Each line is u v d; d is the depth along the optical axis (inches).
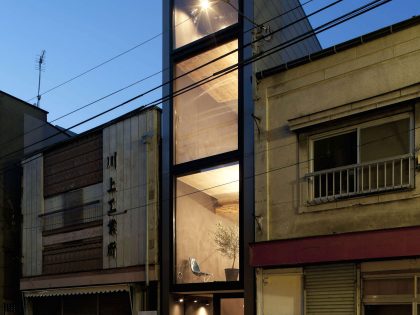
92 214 583.5
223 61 510.6
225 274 466.3
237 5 502.0
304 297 391.2
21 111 727.7
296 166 418.0
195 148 510.9
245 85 471.5
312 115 407.8
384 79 380.5
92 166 596.7
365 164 379.2
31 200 662.5
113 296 557.9
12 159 694.5
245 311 427.2
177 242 502.6
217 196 489.7
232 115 492.1
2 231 654.5
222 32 504.4
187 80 532.4
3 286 642.8
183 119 525.0
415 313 339.9
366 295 364.5
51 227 628.7
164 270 496.1
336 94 404.5
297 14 583.5
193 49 525.7
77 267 584.7
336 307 375.2
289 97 431.8
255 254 412.2
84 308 585.0
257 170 440.8
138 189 538.0
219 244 481.1
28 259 646.5
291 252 391.5
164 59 547.8
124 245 538.3
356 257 358.3
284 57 530.0
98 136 597.0
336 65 407.2
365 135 386.0
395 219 358.3
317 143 413.7
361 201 376.2
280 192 423.2
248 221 442.3
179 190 513.0
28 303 636.1
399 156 363.6
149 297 505.4
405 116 367.6
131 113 557.6
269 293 410.9
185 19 545.3
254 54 461.7
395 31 378.6
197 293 485.1
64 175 627.8
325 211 394.0
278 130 434.0
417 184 352.8
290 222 412.5
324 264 384.5
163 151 525.0
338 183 396.8
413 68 367.9
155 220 511.8
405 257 343.3
